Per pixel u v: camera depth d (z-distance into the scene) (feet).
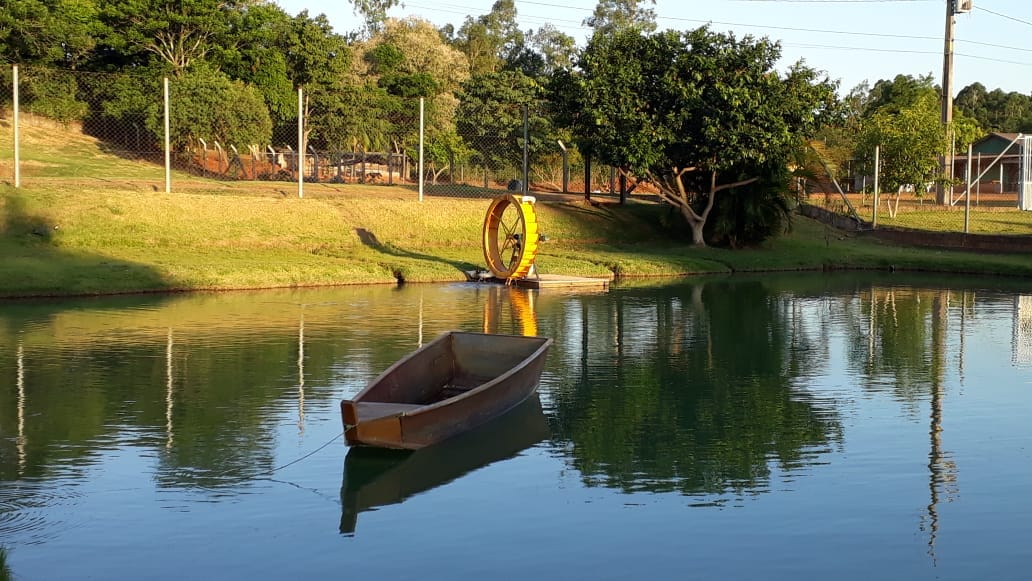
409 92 192.13
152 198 93.81
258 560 26.00
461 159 177.47
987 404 43.39
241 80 162.30
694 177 115.14
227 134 136.15
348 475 32.86
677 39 103.91
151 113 133.80
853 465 34.30
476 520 28.99
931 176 138.10
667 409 42.19
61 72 145.69
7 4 141.28
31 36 142.61
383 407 34.88
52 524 28.30
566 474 33.19
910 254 111.04
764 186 111.04
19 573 24.99
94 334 57.82
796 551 26.63
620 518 29.14
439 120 184.14
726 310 73.00
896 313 72.38
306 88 167.63
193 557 26.13
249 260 87.76
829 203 135.54
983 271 102.78
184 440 36.45
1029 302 79.30
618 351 55.72
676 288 87.56
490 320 65.62
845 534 27.84
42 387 44.29
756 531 28.07
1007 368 51.47
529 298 78.28
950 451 36.06
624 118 101.71
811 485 32.12
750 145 101.14
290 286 83.25
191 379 46.16
